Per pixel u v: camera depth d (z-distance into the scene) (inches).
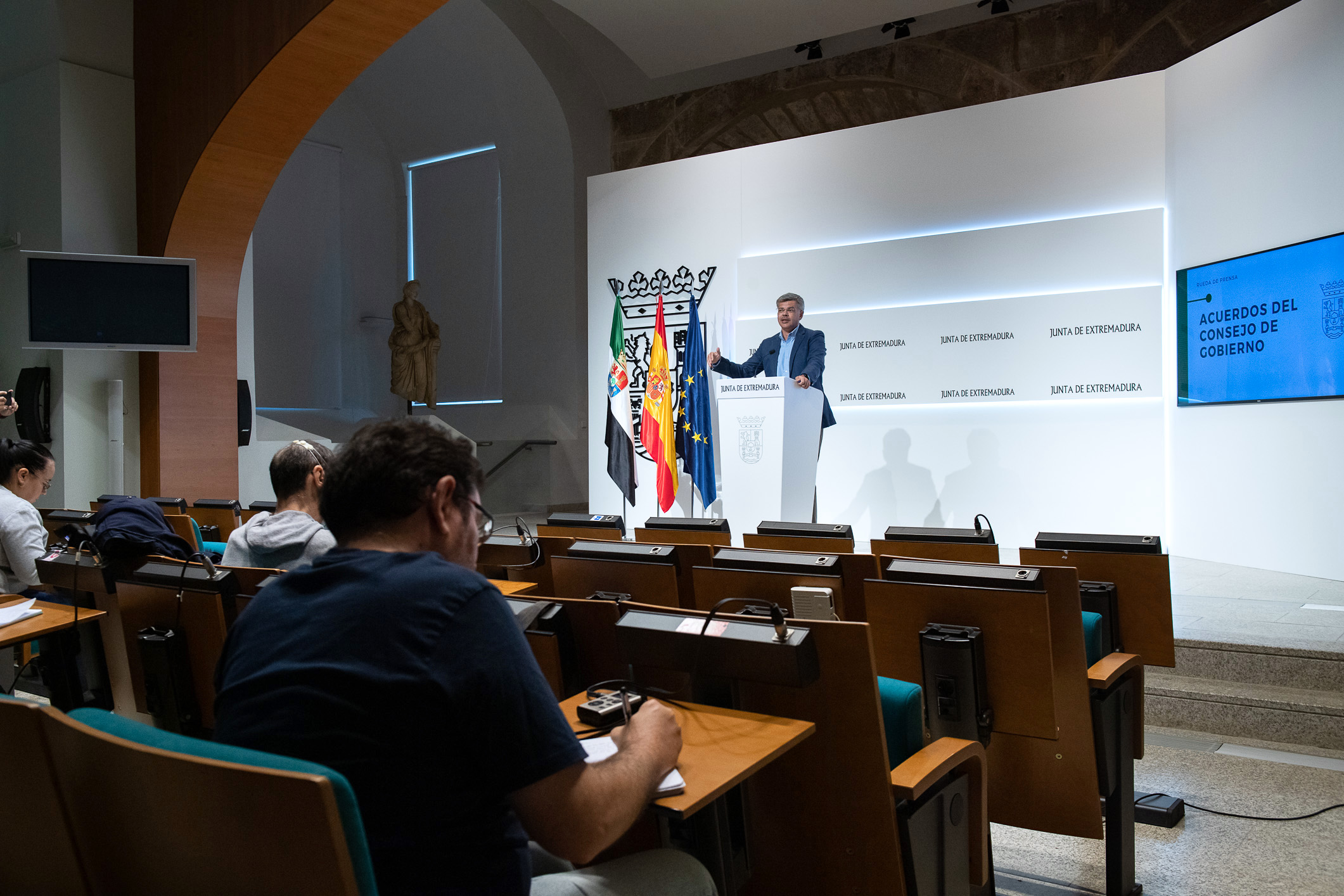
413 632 46.1
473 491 56.9
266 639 48.8
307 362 547.5
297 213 542.6
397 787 44.8
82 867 47.6
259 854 38.9
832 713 67.6
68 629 123.3
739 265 336.5
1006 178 292.8
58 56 295.4
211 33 283.4
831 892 72.1
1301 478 232.7
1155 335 268.5
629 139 480.1
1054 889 102.1
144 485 312.3
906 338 306.0
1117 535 108.8
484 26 458.9
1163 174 271.0
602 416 370.6
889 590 87.9
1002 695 83.4
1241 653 158.6
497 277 530.9
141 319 282.8
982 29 378.0
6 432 321.4
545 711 47.3
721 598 96.5
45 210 300.5
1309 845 111.8
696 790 54.7
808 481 266.7
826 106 415.5
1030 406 286.4
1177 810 118.7
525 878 48.5
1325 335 223.1
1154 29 344.2
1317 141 226.5
